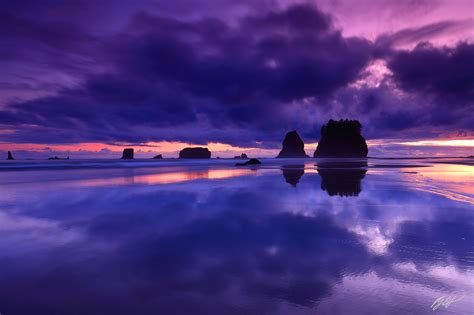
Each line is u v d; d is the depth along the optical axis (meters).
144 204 10.81
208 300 3.73
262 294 3.87
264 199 11.73
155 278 4.42
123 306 3.60
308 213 9.02
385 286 4.07
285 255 5.36
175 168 39.34
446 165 42.75
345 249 5.64
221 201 11.36
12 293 3.94
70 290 4.03
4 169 35.06
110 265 4.95
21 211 9.55
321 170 31.84
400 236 6.45
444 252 5.39
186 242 6.26
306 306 3.55
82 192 14.06
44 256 5.39
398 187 15.09
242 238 6.50
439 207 9.72
